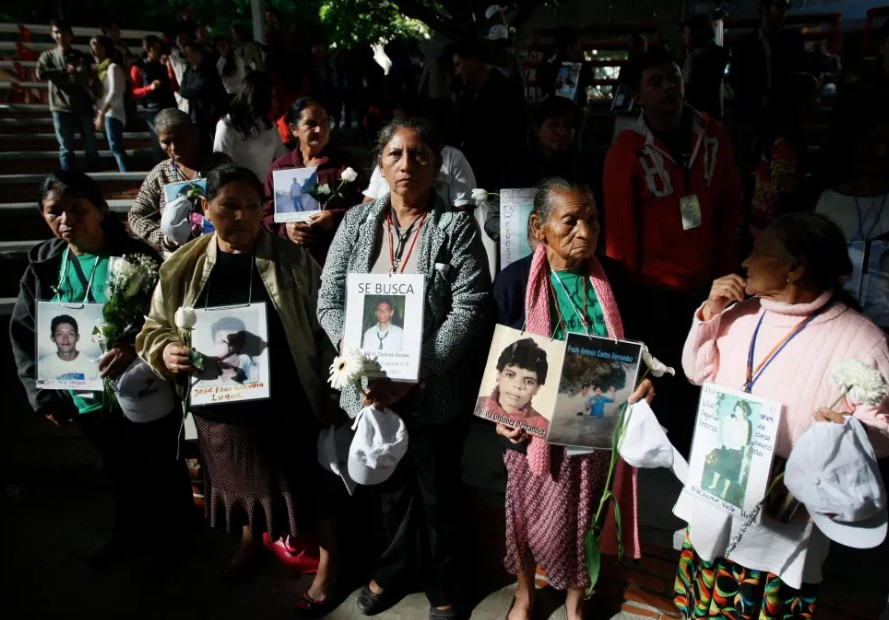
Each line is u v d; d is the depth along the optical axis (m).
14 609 2.83
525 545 2.46
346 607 2.78
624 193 2.62
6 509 3.50
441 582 2.59
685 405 2.85
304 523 2.57
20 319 2.75
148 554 3.12
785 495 1.84
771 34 5.79
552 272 2.20
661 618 2.61
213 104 6.27
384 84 7.77
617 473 2.29
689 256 2.67
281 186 3.15
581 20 12.73
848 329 1.78
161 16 15.74
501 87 4.26
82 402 2.75
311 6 14.80
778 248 1.78
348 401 2.38
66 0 15.45
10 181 5.87
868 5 9.10
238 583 2.95
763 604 1.99
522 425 2.12
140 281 2.54
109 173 6.35
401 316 2.16
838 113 2.63
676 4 11.79
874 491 1.63
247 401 2.40
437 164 2.28
